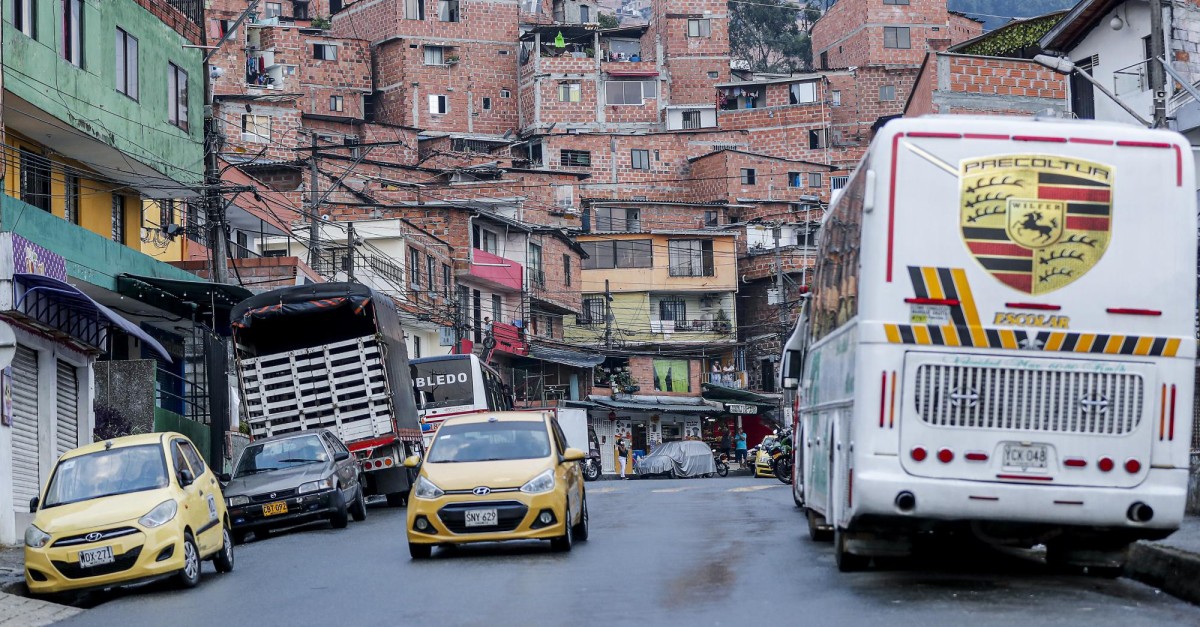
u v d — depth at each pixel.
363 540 19.81
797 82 86.19
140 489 14.80
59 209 28.70
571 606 11.57
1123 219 10.77
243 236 46.84
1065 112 40.31
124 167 30.08
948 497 10.76
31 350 21.09
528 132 84.38
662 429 68.00
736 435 71.69
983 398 10.78
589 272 71.44
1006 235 10.77
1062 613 10.14
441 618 11.20
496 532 15.84
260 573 15.84
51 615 13.23
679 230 72.19
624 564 14.89
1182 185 10.80
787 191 81.25
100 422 24.75
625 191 82.12
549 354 60.78
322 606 12.41
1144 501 10.73
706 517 22.28
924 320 10.80
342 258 48.62
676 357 69.94
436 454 16.94
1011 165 10.80
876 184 10.89
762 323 73.62
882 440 10.80
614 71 85.81
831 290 13.52
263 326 26.27
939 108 42.56
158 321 33.09
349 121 77.19
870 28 91.00
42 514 14.46
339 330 27.25
